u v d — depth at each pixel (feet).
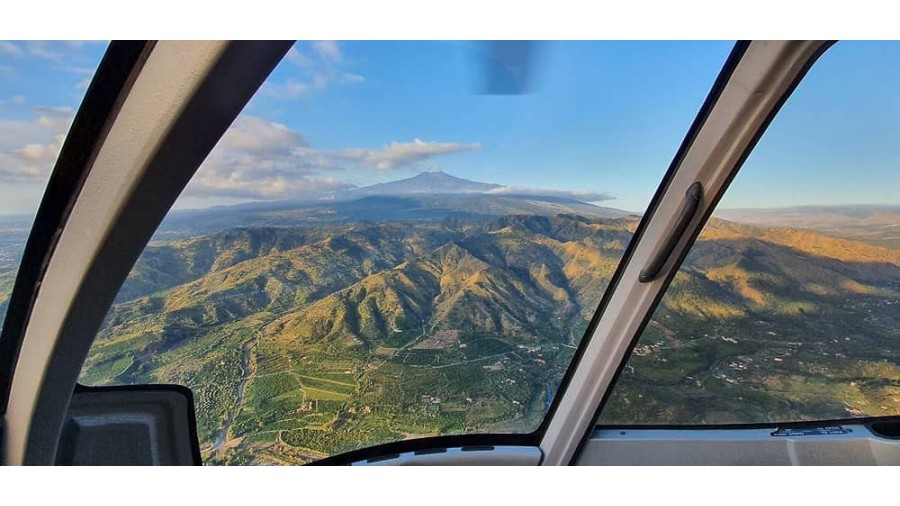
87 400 2.21
